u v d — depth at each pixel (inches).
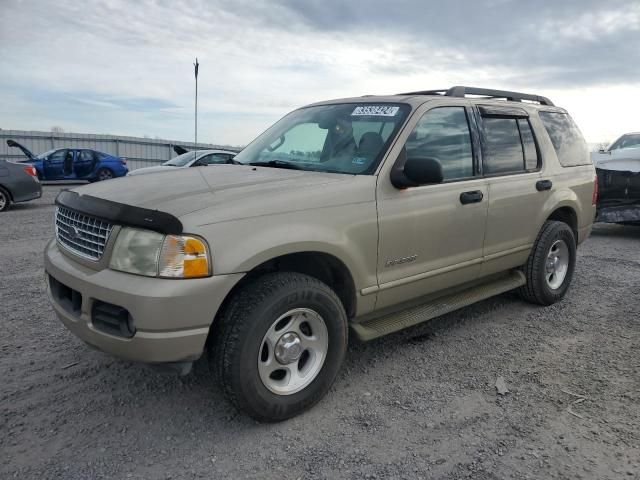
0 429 114.7
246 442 112.4
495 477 101.4
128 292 101.9
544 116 201.0
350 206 127.1
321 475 101.8
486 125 171.2
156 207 108.0
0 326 173.2
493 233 168.4
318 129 159.0
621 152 348.8
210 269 104.2
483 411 125.5
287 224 115.3
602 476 101.8
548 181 190.7
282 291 113.0
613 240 349.7
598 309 201.0
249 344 109.3
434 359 154.6
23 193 482.3
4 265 254.2
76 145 1103.0
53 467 102.5
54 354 153.0
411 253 142.4
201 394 132.1
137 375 141.3
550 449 110.3
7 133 1019.3
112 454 107.3
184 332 103.2
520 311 197.5
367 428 118.2
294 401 118.8
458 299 165.9
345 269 128.6
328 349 124.6
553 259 202.1
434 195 146.9
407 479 100.8
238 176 134.6
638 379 142.1
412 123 145.4
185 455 107.6
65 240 127.3
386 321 144.4
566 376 144.1
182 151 406.3
